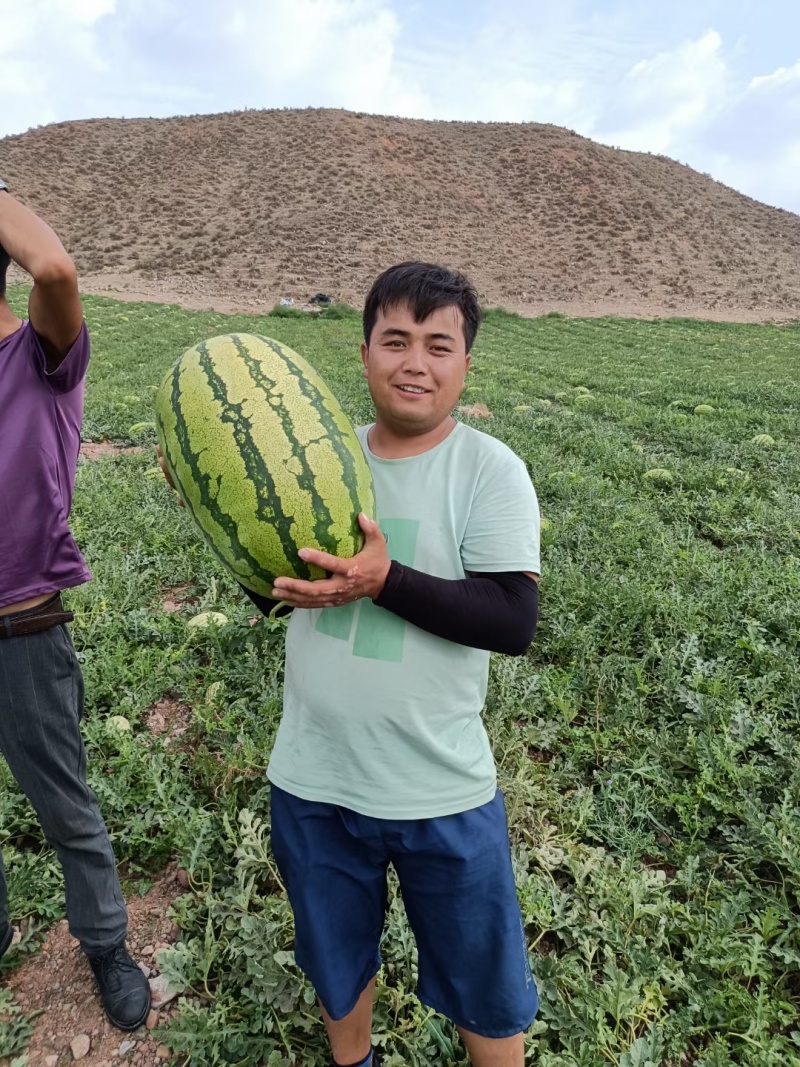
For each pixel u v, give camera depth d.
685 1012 2.27
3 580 1.89
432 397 1.72
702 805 3.16
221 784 3.13
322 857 1.83
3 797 2.99
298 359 1.98
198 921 2.61
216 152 63.47
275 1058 2.11
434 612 1.60
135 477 7.75
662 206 59.50
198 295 40.12
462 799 1.76
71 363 1.88
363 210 53.41
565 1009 2.25
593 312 40.62
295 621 1.93
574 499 7.21
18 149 61.47
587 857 2.83
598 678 3.96
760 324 36.69
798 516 6.75
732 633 4.41
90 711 3.63
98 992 2.41
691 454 9.88
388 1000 2.29
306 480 1.73
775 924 2.46
